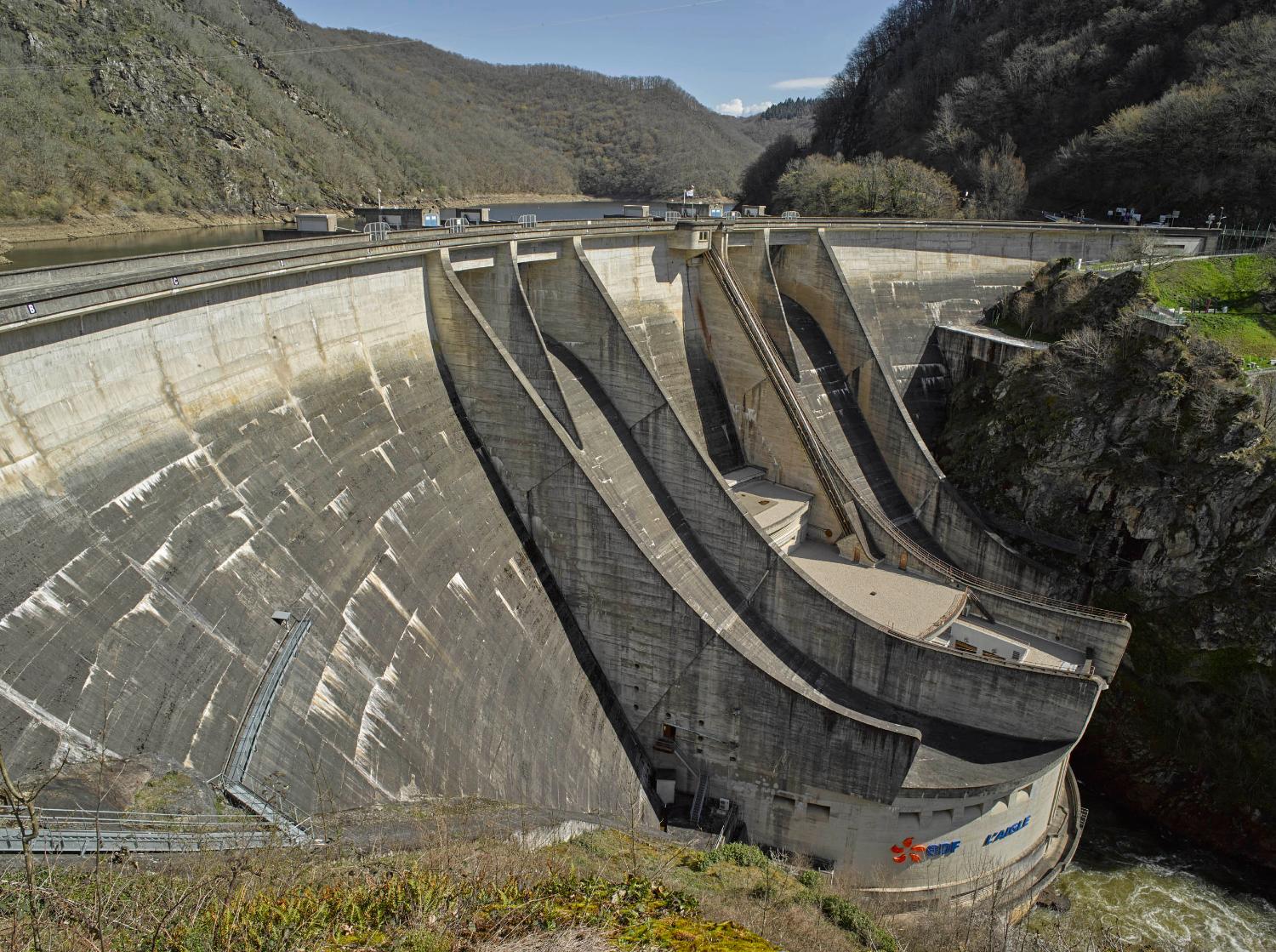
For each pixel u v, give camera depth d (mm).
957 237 67625
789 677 39625
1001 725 38562
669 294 51562
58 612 18984
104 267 23750
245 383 27078
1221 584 46625
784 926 23375
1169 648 48031
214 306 25891
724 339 52594
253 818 17969
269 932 13633
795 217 61625
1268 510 45312
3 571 18344
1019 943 35719
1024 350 57125
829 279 56875
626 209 63688
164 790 17578
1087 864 44656
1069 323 59594
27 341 19781
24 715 17219
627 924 17047
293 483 27375
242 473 25781
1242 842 45281
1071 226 72062
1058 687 36875
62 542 19828
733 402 53062
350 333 32031
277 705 22281
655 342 49812
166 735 19547
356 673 25656
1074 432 51125
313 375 30062
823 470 49594
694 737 37812
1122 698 49562
